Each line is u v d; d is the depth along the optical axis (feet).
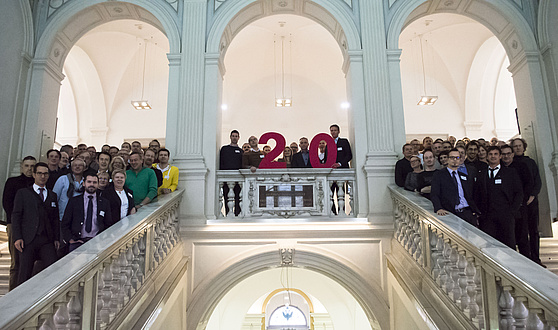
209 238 20.17
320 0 23.25
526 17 23.12
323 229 20.02
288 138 39.11
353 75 22.17
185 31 22.84
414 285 15.57
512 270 9.25
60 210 15.01
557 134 21.35
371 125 21.38
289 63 39.04
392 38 22.74
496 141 23.88
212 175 20.89
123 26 34.12
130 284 12.85
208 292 19.63
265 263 20.06
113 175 15.06
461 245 11.85
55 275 9.15
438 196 14.98
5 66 21.42
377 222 19.98
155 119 38.55
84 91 37.99
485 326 10.33
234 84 39.34
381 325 19.17
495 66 37.42
